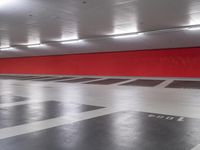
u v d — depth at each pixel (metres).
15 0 7.19
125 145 3.96
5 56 28.83
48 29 12.61
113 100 8.69
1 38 16.05
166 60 19.03
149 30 13.10
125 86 13.70
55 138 4.33
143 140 4.20
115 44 18.16
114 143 4.05
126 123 5.37
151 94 10.23
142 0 7.41
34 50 23.28
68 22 10.75
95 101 8.50
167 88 12.41
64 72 24.86
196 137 4.34
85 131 4.75
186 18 10.12
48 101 8.54
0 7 7.99
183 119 5.71
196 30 12.69
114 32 13.84
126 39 16.16
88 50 21.53
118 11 8.79
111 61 21.83
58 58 25.25
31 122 5.51
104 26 11.89
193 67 17.83
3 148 3.84
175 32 13.34
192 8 8.44
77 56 23.89
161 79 18.09
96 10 8.57
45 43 18.86
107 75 22.08
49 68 26.03
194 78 17.55
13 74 29.25
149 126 5.10
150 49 19.55
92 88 12.84
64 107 7.36
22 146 3.93
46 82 17.08
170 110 6.77
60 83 16.12
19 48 22.50
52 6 7.96
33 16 9.44
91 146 3.92
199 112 6.47
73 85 14.64
